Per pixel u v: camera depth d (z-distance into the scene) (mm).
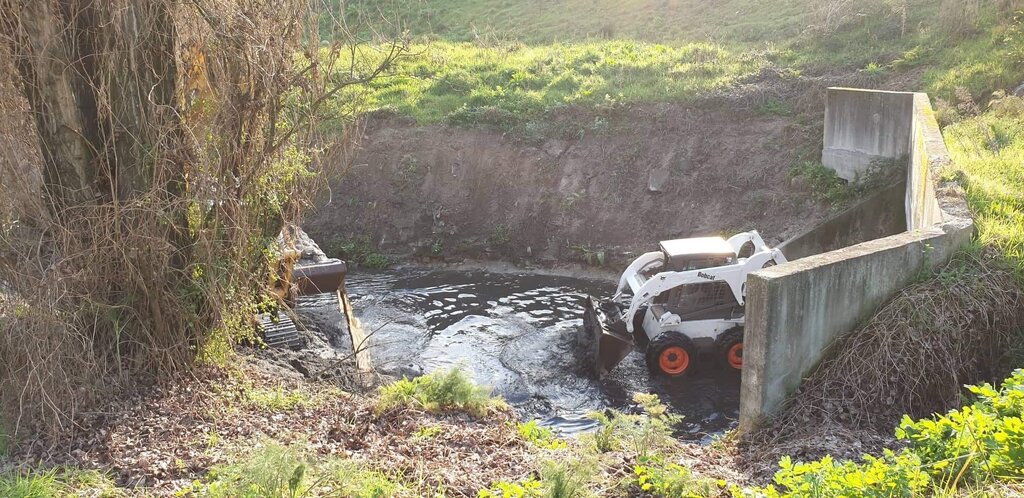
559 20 28531
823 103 18406
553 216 18562
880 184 15453
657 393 11688
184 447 6738
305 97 8320
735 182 17734
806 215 16516
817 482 4770
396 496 5820
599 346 11891
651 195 18219
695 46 23047
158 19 7688
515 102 20656
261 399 7988
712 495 6082
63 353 7176
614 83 21172
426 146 19859
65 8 7227
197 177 7793
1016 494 4410
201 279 8242
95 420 7070
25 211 7219
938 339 8617
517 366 12711
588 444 6582
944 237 9258
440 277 17953
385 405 7840
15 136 7148
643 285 12141
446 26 28984
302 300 13102
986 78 17203
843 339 8789
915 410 8422
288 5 7910
